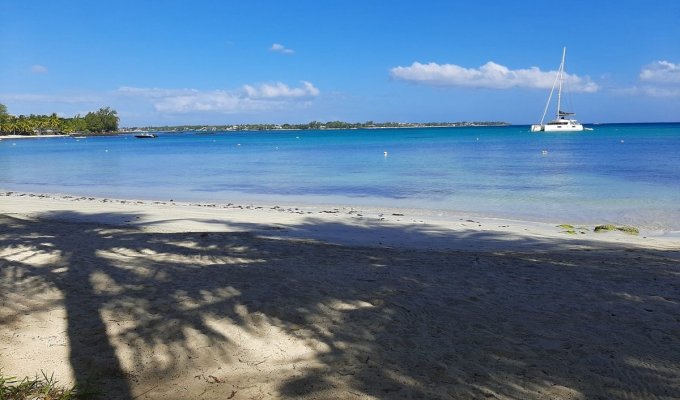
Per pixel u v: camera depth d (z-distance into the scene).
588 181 25.81
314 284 6.58
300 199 21.30
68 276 6.66
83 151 69.81
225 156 53.91
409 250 10.38
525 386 3.92
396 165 38.12
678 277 7.93
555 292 6.72
